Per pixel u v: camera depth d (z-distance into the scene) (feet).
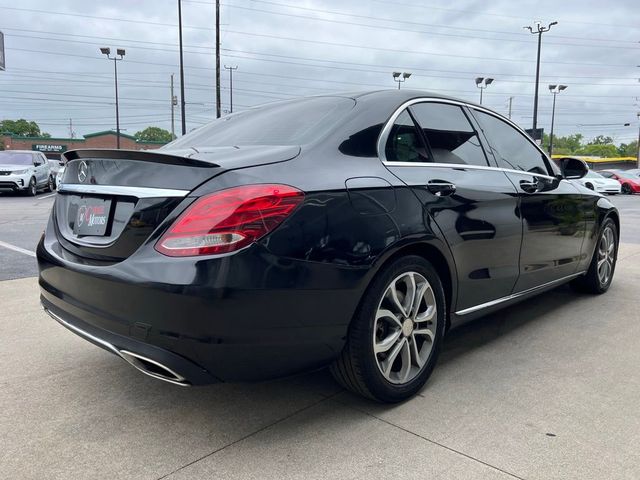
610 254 16.47
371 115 9.21
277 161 7.64
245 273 6.77
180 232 6.89
